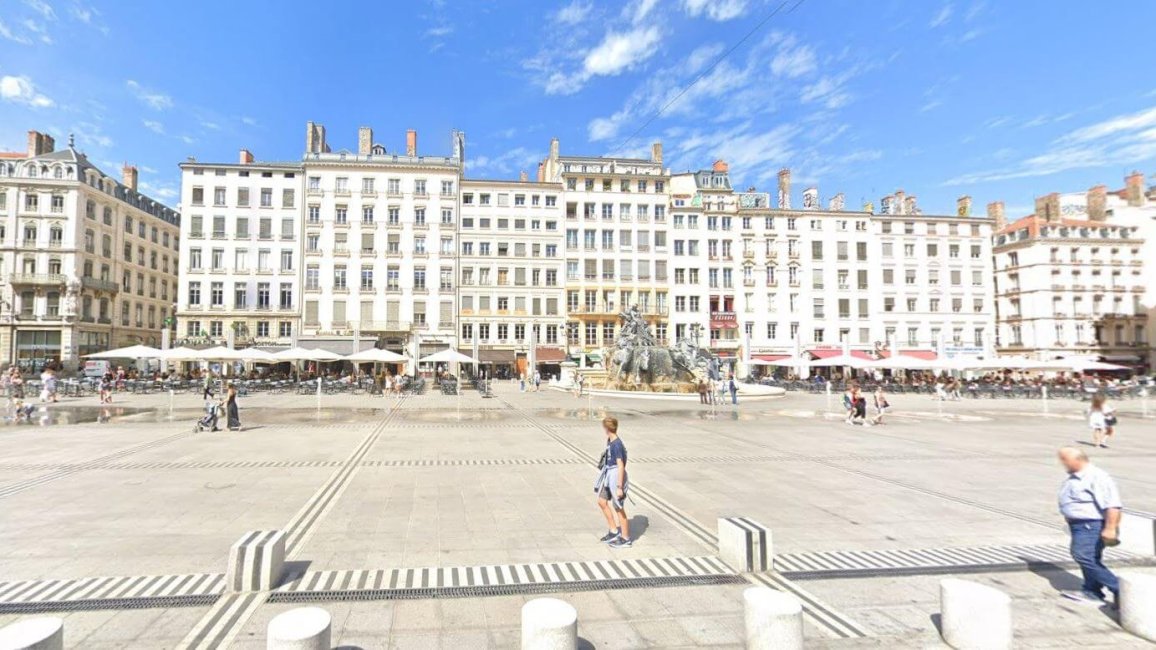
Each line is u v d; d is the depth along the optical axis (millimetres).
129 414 21594
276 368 51219
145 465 11398
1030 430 18688
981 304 60781
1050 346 57312
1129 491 9758
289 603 4984
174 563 5926
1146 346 58062
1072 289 58156
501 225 58156
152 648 4199
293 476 10438
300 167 54500
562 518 7738
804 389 42562
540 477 10484
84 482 9797
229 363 49938
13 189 47875
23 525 7207
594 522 7559
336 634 4418
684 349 34875
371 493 9141
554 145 62531
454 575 5664
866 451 13938
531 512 8039
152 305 60188
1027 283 59281
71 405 25359
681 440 15805
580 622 4703
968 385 38594
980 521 7695
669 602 5098
